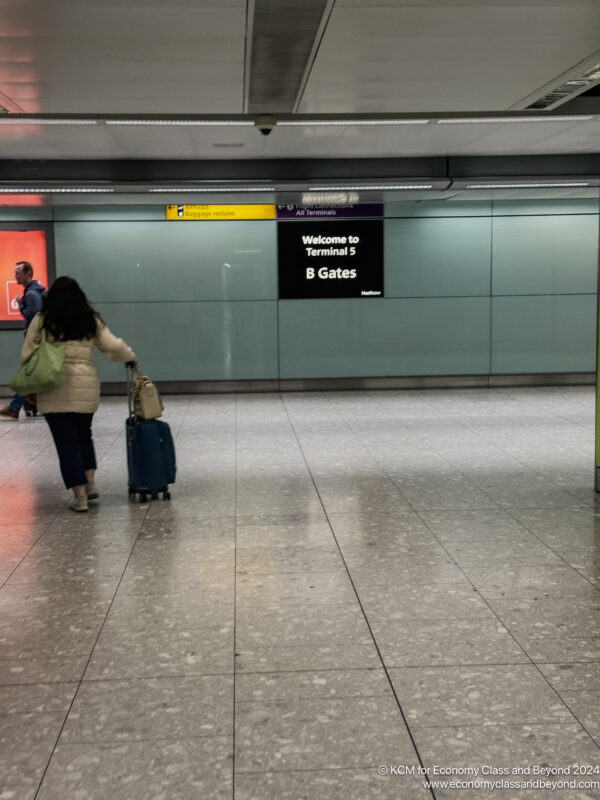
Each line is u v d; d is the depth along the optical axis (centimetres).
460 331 1454
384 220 1429
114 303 1416
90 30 538
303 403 1292
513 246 1442
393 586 471
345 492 700
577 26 551
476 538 562
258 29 540
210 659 379
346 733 312
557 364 1466
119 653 387
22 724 323
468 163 1088
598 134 950
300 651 386
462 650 383
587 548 536
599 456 683
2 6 489
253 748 302
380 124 865
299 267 1426
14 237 1394
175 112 788
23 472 809
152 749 303
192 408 1254
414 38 570
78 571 507
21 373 622
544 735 308
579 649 383
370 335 1445
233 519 621
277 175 1076
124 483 751
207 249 1415
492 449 884
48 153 1011
